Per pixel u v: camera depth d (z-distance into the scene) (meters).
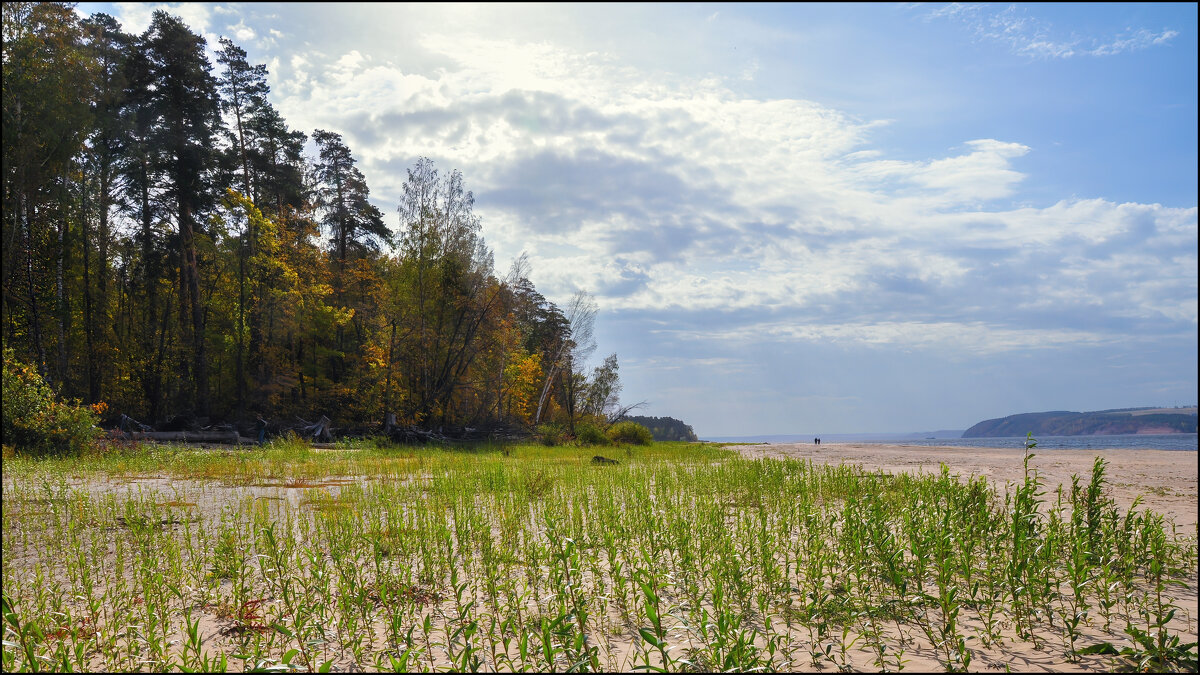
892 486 10.66
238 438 28.62
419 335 39.34
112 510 9.22
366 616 4.59
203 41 36.88
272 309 39.91
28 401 19.55
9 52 27.67
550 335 61.59
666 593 5.22
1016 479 13.70
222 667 3.50
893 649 4.01
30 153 28.03
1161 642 3.69
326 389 41.66
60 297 32.38
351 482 13.48
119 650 4.11
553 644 3.89
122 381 38.44
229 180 39.03
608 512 8.03
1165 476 14.59
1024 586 4.49
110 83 32.69
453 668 3.59
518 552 6.46
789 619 4.57
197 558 6.07
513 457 24.03
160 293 41.41
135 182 37.06
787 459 17.78
